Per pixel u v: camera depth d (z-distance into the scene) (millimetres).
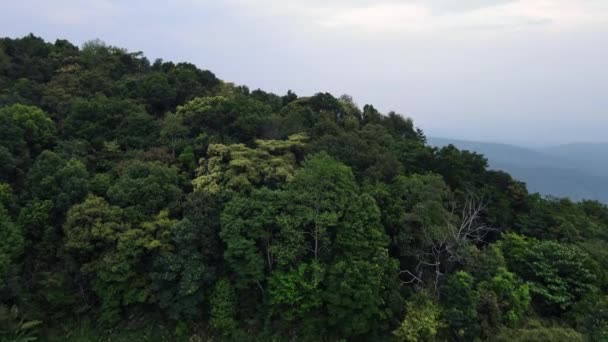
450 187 37125
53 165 31047
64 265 28531
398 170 35969
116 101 40312
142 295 27219
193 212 28625
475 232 33906
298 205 28453
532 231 35031
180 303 27094
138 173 31344
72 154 33438
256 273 27000
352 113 49750
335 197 29062
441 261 29859
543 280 29734
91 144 36000
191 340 27438
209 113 39406
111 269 26312
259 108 43094
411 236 29875
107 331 27938
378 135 43156
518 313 27281
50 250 28734
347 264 26734
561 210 39219
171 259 26891
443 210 31047
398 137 46969
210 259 28438
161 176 30844
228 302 27375
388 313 26766
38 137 34281
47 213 28812
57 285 27234
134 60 54281
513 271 30719
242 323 28297
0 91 40062
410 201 31875
